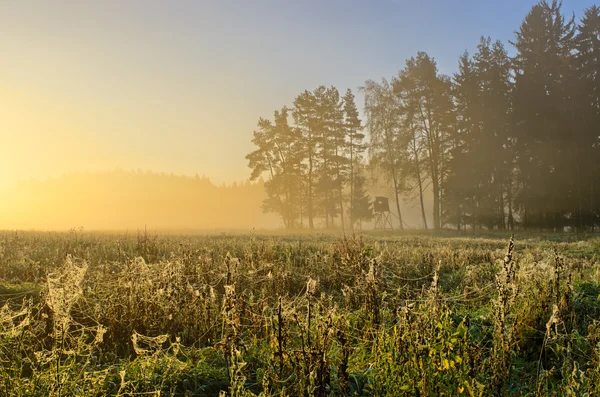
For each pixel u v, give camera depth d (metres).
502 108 41.09
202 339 5.67
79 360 4.61
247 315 5.94
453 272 10.64
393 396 3.78
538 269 7.48
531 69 40.22
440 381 3.81
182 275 7.36
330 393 4.02
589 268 10.65
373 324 5.71
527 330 5.47
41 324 5.10
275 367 4.32
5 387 3.74
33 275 9.24
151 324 5.95
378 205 48.72
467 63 44.22
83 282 6.96
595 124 36.62
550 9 40.16
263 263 9.98
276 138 54.88
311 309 5.12
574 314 6.03
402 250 13.83
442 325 4.39
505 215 43.31
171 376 4.13
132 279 6.69
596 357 4.57
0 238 17.22
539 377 4.40
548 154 38.03
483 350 4.94
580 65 39.31
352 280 9.11
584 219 37.09
